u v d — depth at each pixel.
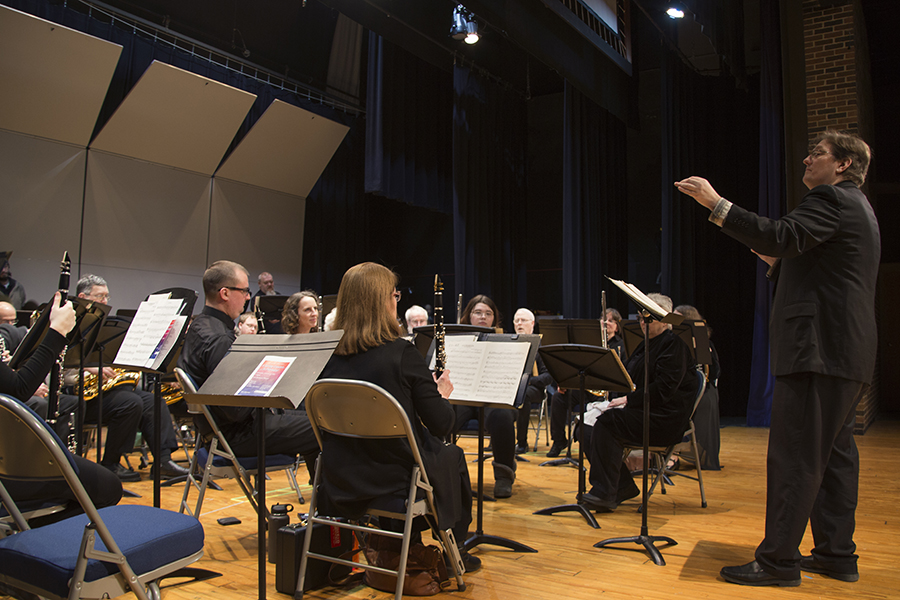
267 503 3.42
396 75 7.81
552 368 3.30
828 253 2.24
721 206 2.20
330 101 8.91
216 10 7.51
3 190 5.92
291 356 1.89
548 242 10.17
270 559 2.52
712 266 8.65
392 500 2.02
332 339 1.87
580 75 7.16
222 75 7.44
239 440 2.60
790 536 2.24
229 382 1.89
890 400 9.59
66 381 3.92
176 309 2.41
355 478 2.01
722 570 2.38
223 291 2.91
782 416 2.29
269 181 8.03
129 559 1.46
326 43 8.76
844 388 2.20
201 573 2.39
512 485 3.86
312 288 8.65
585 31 6.85
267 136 7.52
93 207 6.50
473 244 7.95
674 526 3.08
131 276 6.81
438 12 7.20
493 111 8.59
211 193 7.52
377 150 7.44
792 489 2.24
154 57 6.87
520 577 2.38
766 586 2.29
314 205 8.73
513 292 8.88
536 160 10.33
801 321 2.23
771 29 7.04
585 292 7.99
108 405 3.92
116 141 6.56
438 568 2.30
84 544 1.37
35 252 6.12
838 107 6.53
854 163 2.36
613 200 8.84
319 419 2.08
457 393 2.48
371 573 2.28
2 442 1.44
